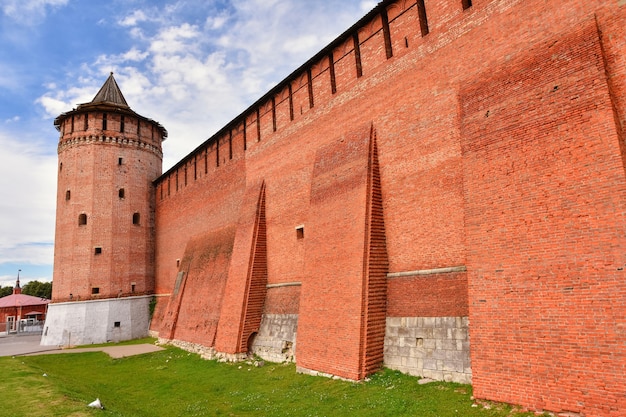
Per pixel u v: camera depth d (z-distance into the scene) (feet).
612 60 31.60
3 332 182.80
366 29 55.83
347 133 56.44
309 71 65.62
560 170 32.12
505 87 37.55
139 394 54.39
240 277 70.18
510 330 32.81
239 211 80.59
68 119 124.88
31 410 38.58
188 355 77.82
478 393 33.88
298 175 65.41
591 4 33.14
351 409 36.76
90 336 110.11
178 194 113.29
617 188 28.91
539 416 29.40
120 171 122.62
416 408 34.19
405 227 47.83
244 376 56.54
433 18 47.06
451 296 41.73
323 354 49.42
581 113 31.63
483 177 37.22
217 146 94.53
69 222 117.19
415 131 47.78
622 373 26.71
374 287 47.62
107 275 115.55
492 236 35.47
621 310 27.45
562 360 29.60
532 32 36.73
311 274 54.54
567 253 30.71
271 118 74.23
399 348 44.96
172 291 108.37
